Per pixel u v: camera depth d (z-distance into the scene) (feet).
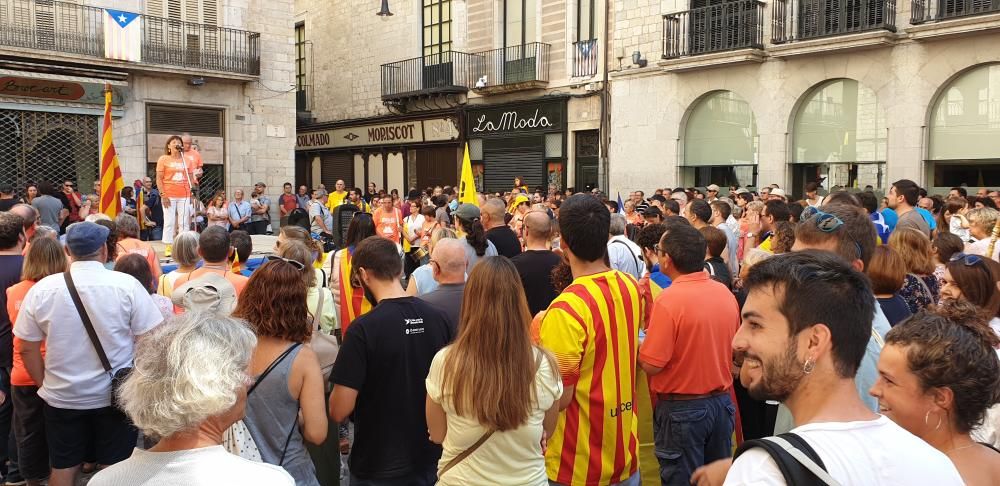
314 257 20.31
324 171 96.37
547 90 70.59
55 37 57.52
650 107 61.26
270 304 10.48
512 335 9.06
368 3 87.45
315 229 54.95
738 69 55.93
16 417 15.48
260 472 6.26
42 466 15.57
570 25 68.13
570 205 11.68
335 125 91.81
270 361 10.40
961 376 6.30
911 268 14.28
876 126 49.93
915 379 6.45
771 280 5.39
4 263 16.98
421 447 11.51
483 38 75.25
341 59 91.86
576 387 10.95
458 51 77.15
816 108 52.95
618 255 20.16
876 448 4.85
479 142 76.69
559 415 11.07
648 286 14.34
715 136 58.49
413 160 83.97
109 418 14.30
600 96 65.57
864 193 24.84
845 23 49.80
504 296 9.11
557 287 14.30
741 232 29.37
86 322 13.71
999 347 8.27
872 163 50.24
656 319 12.34
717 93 58.18
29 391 15.29
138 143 62.54
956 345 6.36
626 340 11.30
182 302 14.60
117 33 59.67
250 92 68.80
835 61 50.98
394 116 84.07
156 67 61.62
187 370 6.17
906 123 47.96
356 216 19.27
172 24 63.21
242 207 59.57
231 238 19.53
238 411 6.79
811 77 52.19
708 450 12.69
